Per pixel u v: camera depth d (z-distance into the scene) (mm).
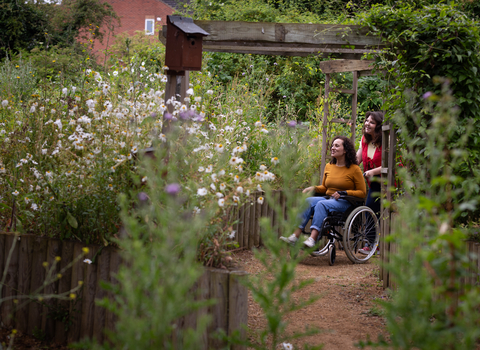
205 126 4645
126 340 1597
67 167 3344
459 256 1864
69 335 2910
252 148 5996
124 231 2850
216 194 2789
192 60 3834
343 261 5879
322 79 11578
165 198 2205
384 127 4777
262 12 12242
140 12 26156
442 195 2211
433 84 4039
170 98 3957
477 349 2119
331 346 3018
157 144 2865
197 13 12867
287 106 8820
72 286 2910
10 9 16656
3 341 2875
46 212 3166
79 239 3059
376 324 3471
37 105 3986
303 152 5496
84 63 6512
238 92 7023
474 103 3861
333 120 7602
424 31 4168
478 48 4000
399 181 4441
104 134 3416
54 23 17766
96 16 18625
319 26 4781
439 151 2129
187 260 1750
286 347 2545
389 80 4586
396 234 1957
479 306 2105
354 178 5719
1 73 7402
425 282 1769
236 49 5449
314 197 5676
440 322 1775
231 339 2182
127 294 1709
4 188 3611
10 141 3783
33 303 2994
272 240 2080
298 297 4090
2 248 3066
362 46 4852
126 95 3980
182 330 2555
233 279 2561
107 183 3010
